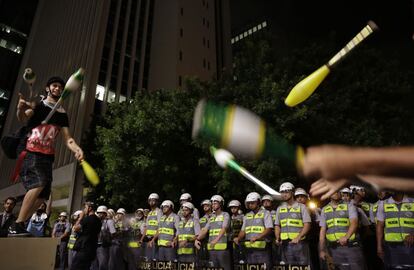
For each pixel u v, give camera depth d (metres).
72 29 40.28
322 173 0.65
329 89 13.12
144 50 38.44
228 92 12.49
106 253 9.57
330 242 6.21
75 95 32.59
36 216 9.86
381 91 12.57
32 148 3.06
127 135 14.16
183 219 8.29
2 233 2.84
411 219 5.88
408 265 5.76
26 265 2.72
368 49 13.38
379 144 10.95
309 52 13.50
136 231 10.18
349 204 6.21
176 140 13.59
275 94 10.77
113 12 36.44
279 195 1.32
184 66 36.66
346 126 12.15
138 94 15.85
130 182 14.24
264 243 6.92
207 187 14.32
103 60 33.41
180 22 38.59
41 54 47.06
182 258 7.93
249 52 13.52
